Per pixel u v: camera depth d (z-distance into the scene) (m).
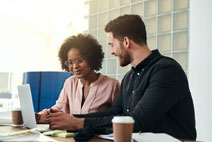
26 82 2.45
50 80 2.36
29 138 0.87
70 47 1.83
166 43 2.80
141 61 1.36
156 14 2.90
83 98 1.82
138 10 3.11
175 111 1.26
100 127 1.09
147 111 1.12
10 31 5.57
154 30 2.92
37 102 2.36
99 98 1.77
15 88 5.59
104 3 3.54
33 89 2.38
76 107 1.80
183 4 2.65
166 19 2.81
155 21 2.91
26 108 1.18
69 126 1.11
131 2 3.19
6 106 5.42
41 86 2.37
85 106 1.76
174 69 1.25
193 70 2.54
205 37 2.46
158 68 1.27
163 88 1.19
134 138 0.91
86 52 1.79
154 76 1.25
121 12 3.31
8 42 5.56
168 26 2.78
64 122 1.12
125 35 1.37
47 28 5.89
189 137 1.27
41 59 5.96
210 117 2.37
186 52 2.61
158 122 1.24
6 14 5.36
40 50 5.96
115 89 1.79
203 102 2.43
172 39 2.73
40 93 2.36
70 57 1.80
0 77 5.46
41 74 2.38
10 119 1.42
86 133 0.95
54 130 1.12
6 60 5.55
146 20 3.01
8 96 5.49
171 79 1.22
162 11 2.85
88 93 1.81
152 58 1.36
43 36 6.00
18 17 5.50
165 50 2.80
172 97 1.19
